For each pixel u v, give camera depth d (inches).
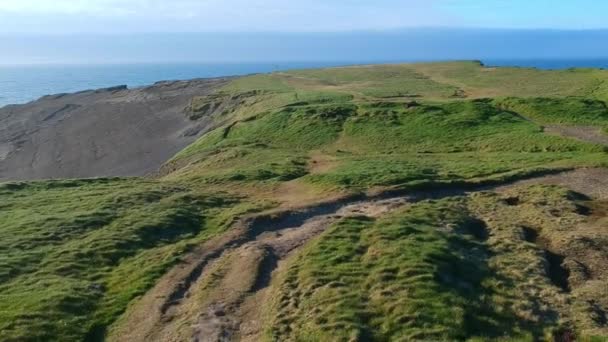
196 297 871.7
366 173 1503.4
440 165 1603.1
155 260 1042.7
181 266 1010.7
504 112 2300.7
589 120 2127.2
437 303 751.1
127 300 893.8
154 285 941.8
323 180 1483.8
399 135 2170.3
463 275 850.8
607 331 685.3
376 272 854.5
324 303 780.6
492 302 772.0
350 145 2170.3
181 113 3976.4
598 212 1123.9
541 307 754.8
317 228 1122.0
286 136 2426.2
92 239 1148.5
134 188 1615.4
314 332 715.4
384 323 722.8
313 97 3218.5
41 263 1042.1
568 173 1417.3
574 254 927.0
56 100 5693.9
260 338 730.2
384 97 3061.0
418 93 3189.0
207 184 1641.2
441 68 4653.1
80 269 1016.9
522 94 2822.3
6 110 5251.0
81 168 3068.4
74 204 1434.5
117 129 3836.1
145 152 3164.4
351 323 720.3
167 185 1656.0
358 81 4119.1
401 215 1127.6
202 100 4003.4
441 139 2058.3
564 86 3046.3
